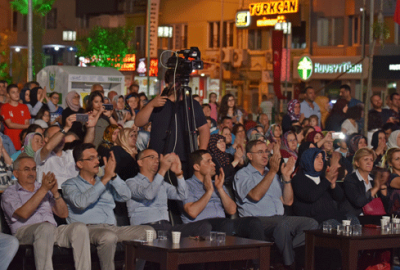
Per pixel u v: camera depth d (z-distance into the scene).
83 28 46.16
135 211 7.14
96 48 42.16
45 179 6.47
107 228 6.91
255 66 36.41
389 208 8.62
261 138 10.16
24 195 6.66
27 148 8.28
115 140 8.10
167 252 5.57
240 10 35.78
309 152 8.07
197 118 7.49
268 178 7.65
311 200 7.96
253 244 6.02
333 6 32.19
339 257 7.78
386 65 30.03
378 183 8.39
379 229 7.23
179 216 7.48
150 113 7.13
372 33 17.73
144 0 41.91
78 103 11.45
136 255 5.93
